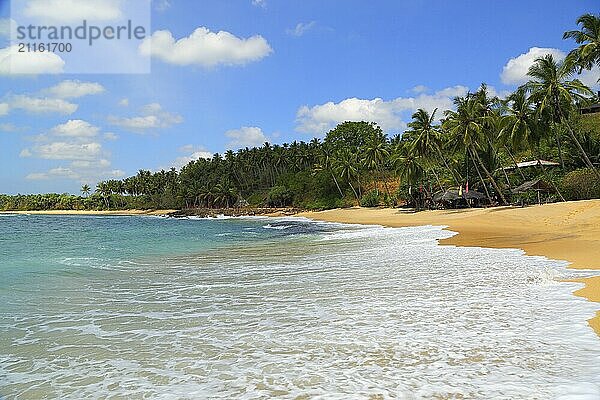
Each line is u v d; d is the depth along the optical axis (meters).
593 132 59.44
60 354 7.98
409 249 22.69
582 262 15.94
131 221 90.12
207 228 56.41
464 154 64.06
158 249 27.53
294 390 6.09
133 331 9.31
